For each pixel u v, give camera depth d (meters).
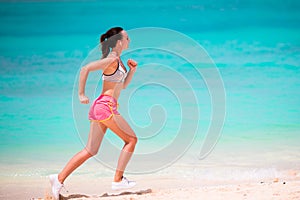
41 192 13.70
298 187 12.03
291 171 14.81
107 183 14.43
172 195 12.08
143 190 13.07
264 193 11.57
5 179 14.83
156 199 11.73
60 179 12.62
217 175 14.80
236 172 14.93
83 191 13.62
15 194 13.52
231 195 11.64
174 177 14.78
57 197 12.56
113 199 11.99
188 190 12.62
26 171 15.58
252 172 14.77
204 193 12.08
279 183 12.74
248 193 11.71
